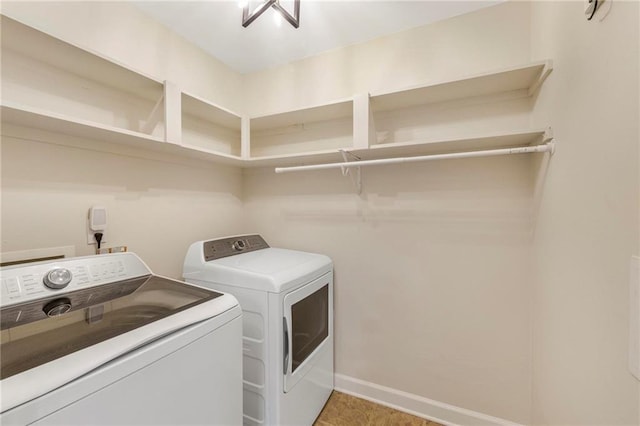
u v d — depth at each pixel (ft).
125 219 4.83
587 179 2.89
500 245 5.09
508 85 4.68
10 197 3.57
